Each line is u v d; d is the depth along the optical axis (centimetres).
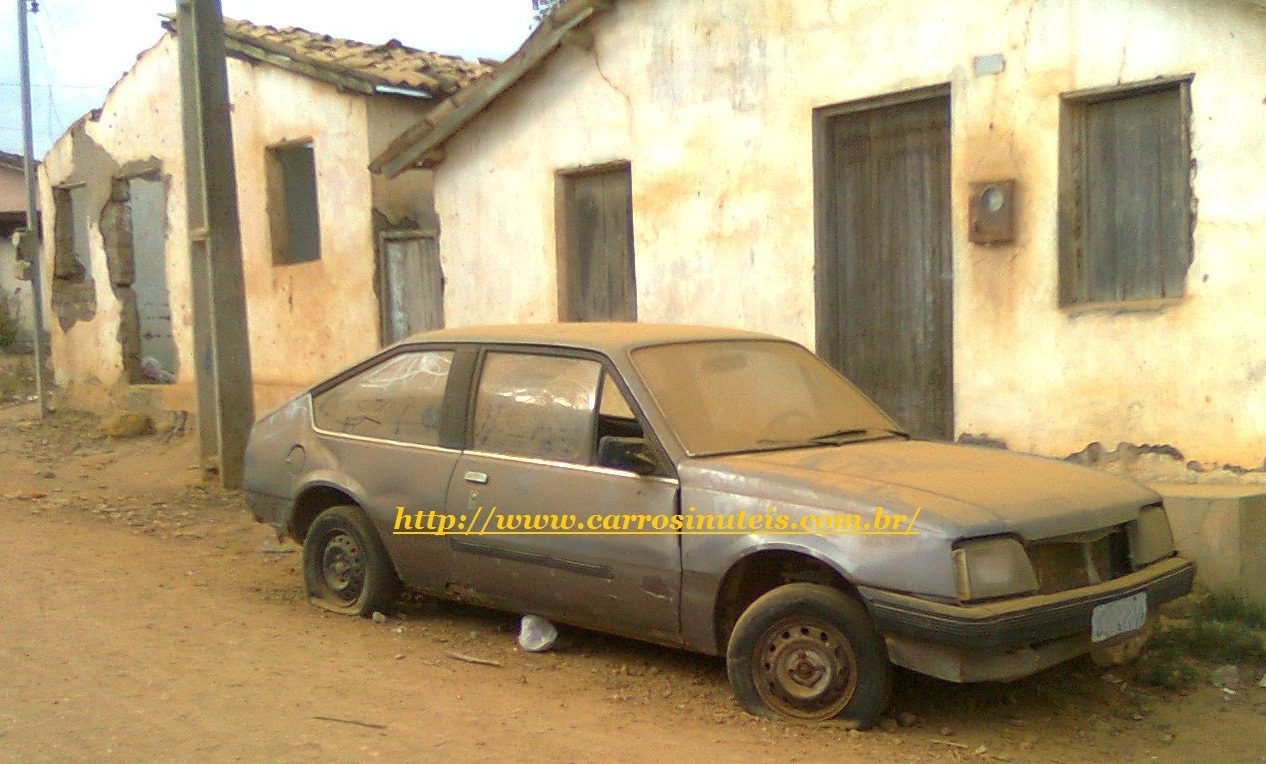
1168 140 712
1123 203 734
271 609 673
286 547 843
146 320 1744
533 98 1057
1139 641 548
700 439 525
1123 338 720
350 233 1259
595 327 607
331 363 1298
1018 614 435
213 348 1063
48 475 1191
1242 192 670
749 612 491
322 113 1268
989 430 784
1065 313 744
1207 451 690
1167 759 465
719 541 490
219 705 500
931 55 801
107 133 1584
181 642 596
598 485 532
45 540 855
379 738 463
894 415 857
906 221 842
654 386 540
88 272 1723
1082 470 532
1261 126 661
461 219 1129
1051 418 754
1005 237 763
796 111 877
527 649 593
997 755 463
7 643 586
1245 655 577
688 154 948
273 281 1355
